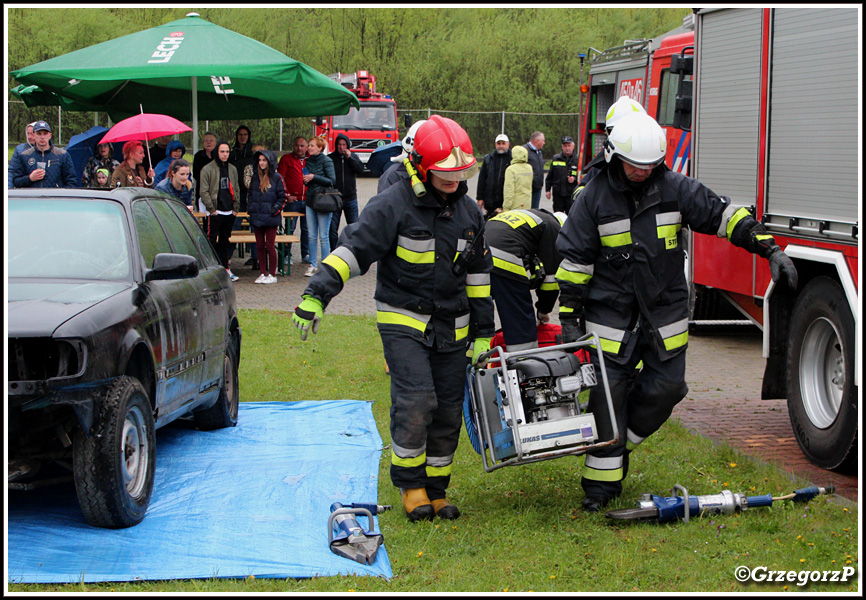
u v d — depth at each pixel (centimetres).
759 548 435
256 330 1051
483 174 1505
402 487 484
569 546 440
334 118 3319
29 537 445
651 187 477
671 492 505
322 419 713
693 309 937
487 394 479
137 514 468
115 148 1616
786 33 627
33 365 444
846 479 548
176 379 554
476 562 425
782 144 630
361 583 400
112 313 470
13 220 543
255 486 541
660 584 398
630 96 1390
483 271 490
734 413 707
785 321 617
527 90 4981
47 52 4459
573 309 493
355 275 465
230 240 1402
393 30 5034
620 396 488
